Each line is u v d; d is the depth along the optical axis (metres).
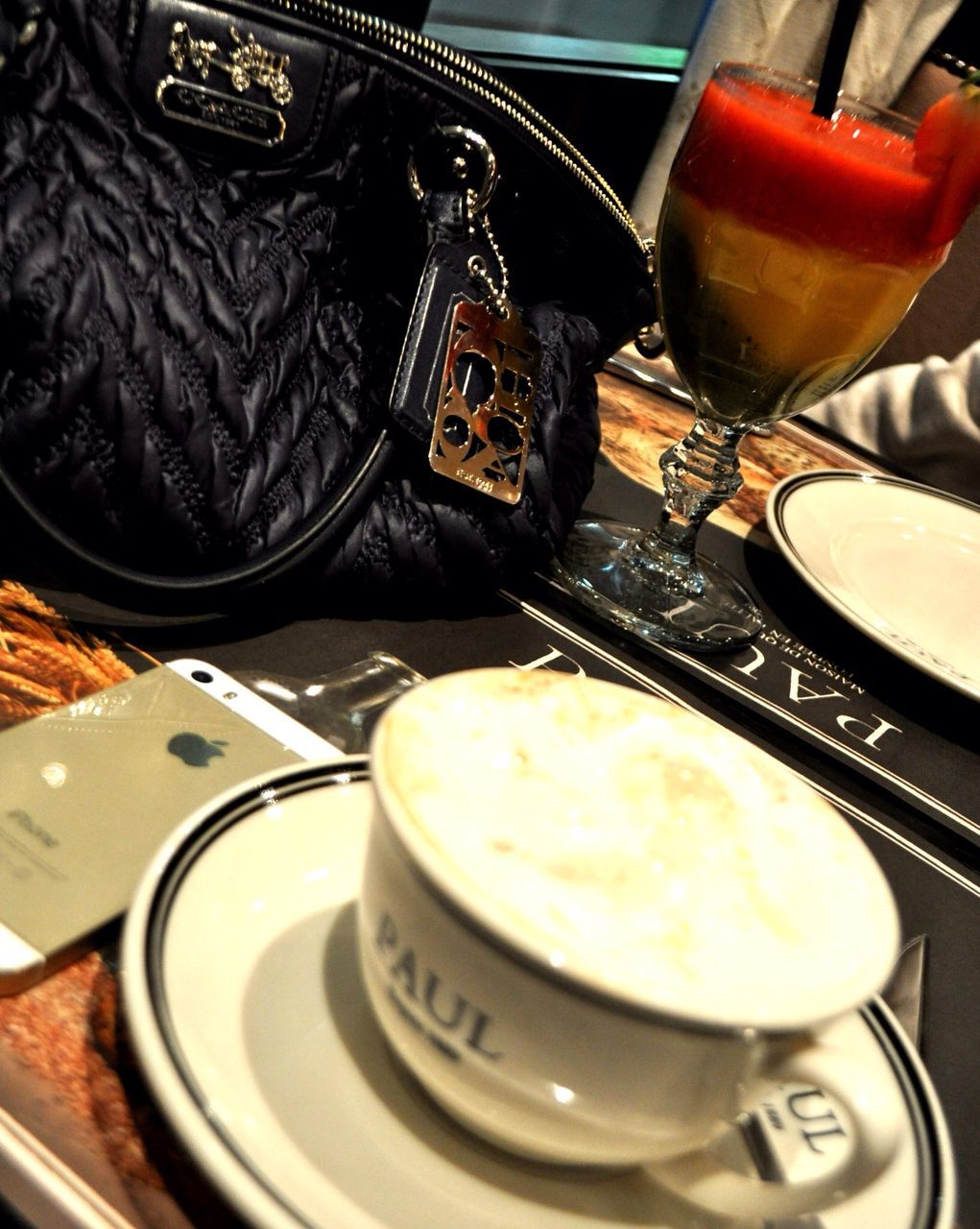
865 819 0.41
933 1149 0.22
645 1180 0.22
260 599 0.39
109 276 0.34
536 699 0.22
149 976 0.21
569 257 0.47
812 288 0.42
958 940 0.36
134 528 0.36
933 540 0.61
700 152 0.43
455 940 0.18
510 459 0.42
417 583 0.41
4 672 0.32
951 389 0.85
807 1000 0.18
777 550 0.60
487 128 0.41
